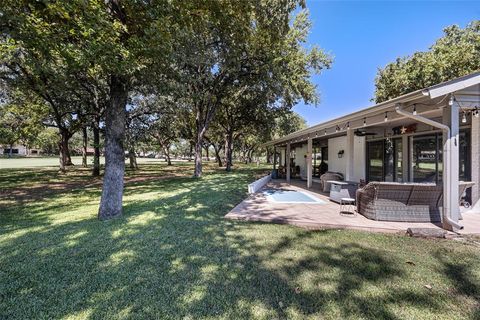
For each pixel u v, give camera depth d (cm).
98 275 293
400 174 909
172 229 468
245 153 4266
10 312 228
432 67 1105
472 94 446
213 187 1046
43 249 372
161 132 1923
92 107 1391
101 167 2267
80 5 398
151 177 1560
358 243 399
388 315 225
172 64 736
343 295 255
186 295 254
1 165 2667
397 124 860
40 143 3084
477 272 302
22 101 1448
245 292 259
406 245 391
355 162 1150
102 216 556
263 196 858
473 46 1089
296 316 223
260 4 663
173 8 510
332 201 758
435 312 229
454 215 456
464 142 645
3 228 484
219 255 350
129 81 586
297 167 1697
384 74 1468
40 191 1007
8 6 415
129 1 468
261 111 1920
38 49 457
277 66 1255
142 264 321
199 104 1493
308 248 377
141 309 232
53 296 252
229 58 1129
